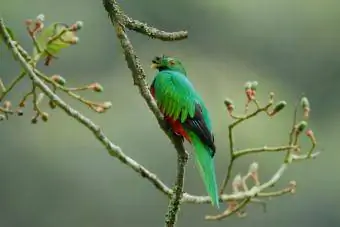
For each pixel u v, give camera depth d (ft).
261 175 62.13
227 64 77.10
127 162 15.51
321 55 78.64
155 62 18.79
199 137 17.40
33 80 14.44
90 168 63.41
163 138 64.34
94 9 71.20
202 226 57.77
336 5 81.05
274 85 76.95
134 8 77.46
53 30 15.03
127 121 65.87
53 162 63.00
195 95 17.70
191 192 57.41
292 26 78.79
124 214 62.49
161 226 61.77
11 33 14.89
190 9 77.46
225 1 79.25
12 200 62.80
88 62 69.67
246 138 63.52
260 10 79.30
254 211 61.21
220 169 61.82
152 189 62.64
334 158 67.46
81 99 14.92
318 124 76.18
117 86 68.74
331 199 64.28
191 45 77.61
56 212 62.80
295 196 63.41
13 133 62.75
